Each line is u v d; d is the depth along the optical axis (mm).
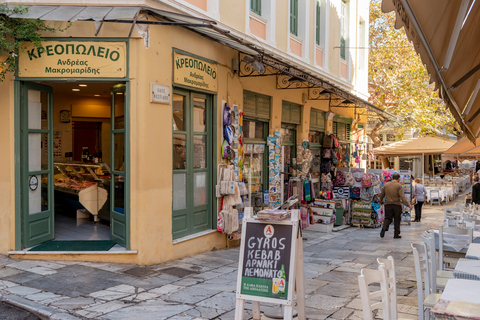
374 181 14469
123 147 8234
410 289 7152
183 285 6988
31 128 8234
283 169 13320
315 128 15938
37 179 8414
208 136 9938
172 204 8656
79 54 7832
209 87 9602
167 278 7309
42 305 5863
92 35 7820
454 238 6688
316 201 13789
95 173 10586
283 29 12852
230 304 6176
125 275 7320
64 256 7957
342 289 7047
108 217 10055
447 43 4344
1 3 7555
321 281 7531
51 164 8758
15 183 7977
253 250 5234
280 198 12867
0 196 8055
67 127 12992
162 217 8258
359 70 20047
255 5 11867
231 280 7363
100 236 9031
